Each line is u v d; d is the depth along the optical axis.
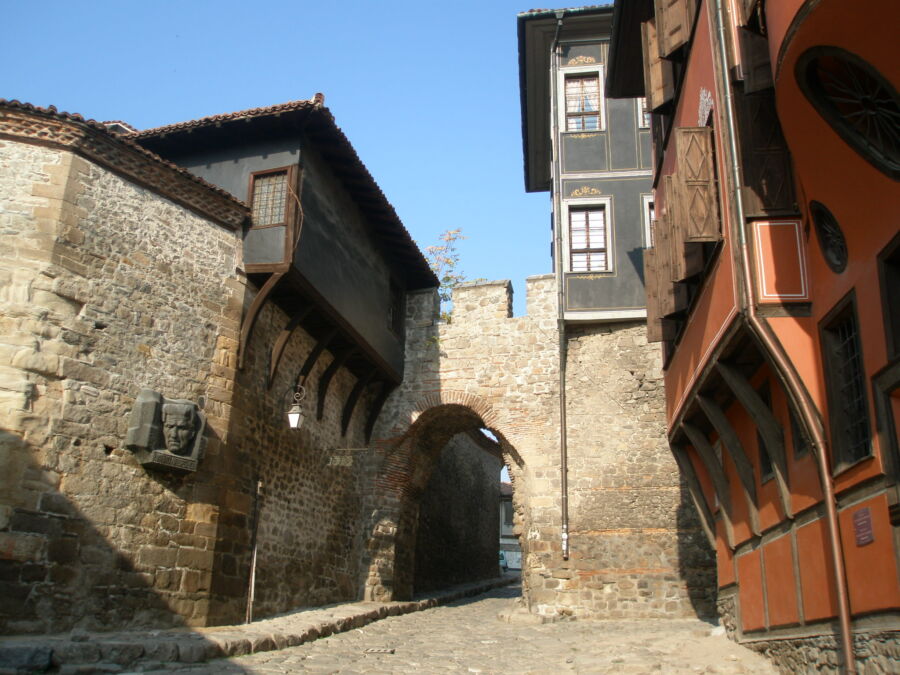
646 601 15.02
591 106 17.70
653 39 11.70
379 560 17.25
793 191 7.75
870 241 6.30
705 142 8.69
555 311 17.55
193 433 11.27
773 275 7.55
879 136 6.12
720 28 8.29
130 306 11.13
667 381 12.07
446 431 19.19
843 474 6.71
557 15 17.53
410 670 9.66
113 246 11.09
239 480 12.37
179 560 10.94
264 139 13.70
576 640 12.32
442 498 22.95
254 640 10.27
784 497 8.12
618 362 16.47
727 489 10.51
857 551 6.47
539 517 16.00
